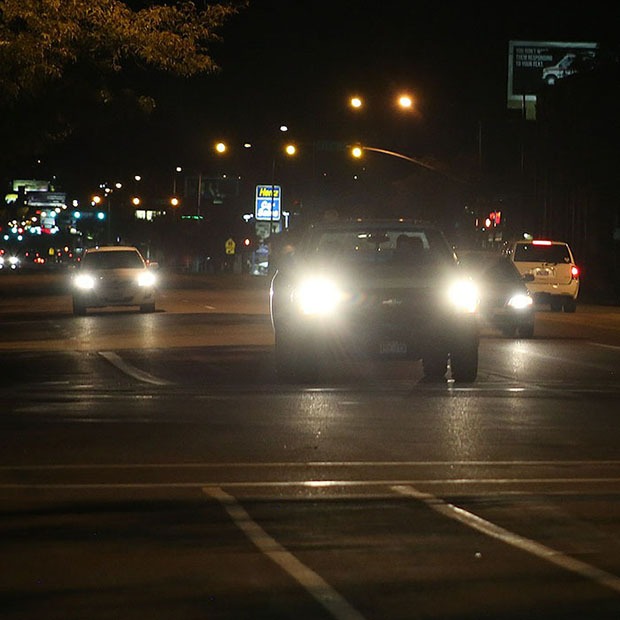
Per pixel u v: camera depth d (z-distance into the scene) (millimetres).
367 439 33719
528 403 41406
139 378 49281
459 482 27750
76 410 39562
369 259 46531
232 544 21844
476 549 21484
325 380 48156
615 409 40000
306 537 22359
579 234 179875
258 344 65875
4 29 68062
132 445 32688
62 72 78188
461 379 46812
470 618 17344
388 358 47375
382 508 24938
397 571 19969
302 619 17312
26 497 26016
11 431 35062
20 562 20578
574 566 20281
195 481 27812
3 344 67688
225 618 17375
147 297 98438
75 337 72625
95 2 69375
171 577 19625
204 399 42312
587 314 101125
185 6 73312
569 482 27812
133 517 24031
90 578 19562
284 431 35094
